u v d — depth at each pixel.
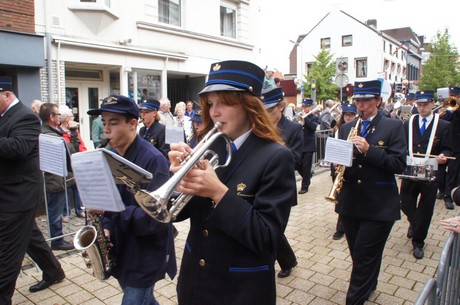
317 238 5.03
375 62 36.94
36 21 7.91
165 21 10.95
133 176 1.70
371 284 3.12
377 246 3.15
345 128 3.65
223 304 1.61
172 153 1.50
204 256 1.65
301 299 3.45
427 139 5.02
